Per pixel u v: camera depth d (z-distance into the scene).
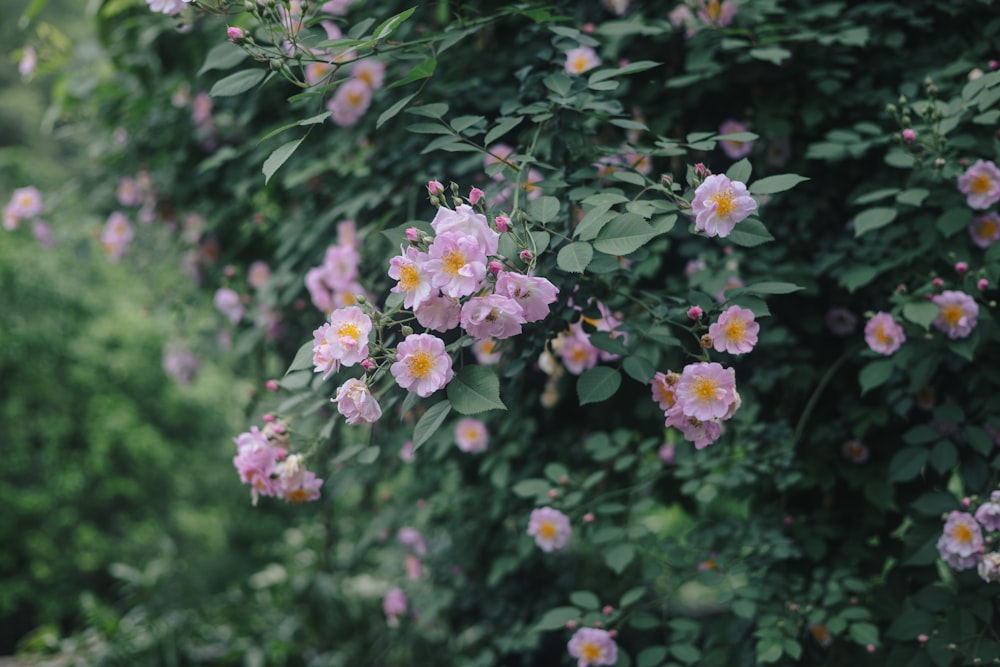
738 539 1.50
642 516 1.74
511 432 1.67
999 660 1.33
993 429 1.41
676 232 1.52
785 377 1.53
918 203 1.31
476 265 0.99
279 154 1.09
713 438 1.08
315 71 1.55
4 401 3.89
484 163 1.46
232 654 2.28
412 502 1.87
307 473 1.22
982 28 1.51
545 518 1.50
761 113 1.51
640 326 1.33
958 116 1.31
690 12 1.51
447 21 1.57
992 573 1.26
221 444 4.55
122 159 2.14
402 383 1.02
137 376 4.18
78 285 4.09
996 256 1.35
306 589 2.42
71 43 2.28
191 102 1.93
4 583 4.02
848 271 1.46
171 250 2.17
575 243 1.05
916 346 1.37
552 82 1.22
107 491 4.18
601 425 1.68
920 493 1.51
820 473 1.52
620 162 1.40
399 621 2.06
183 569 3.85
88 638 2.30
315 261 1.69
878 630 1.49
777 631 1.40
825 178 1.54
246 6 1.14
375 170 1.60
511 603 1.82
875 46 1.53
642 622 1.46
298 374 1.28
